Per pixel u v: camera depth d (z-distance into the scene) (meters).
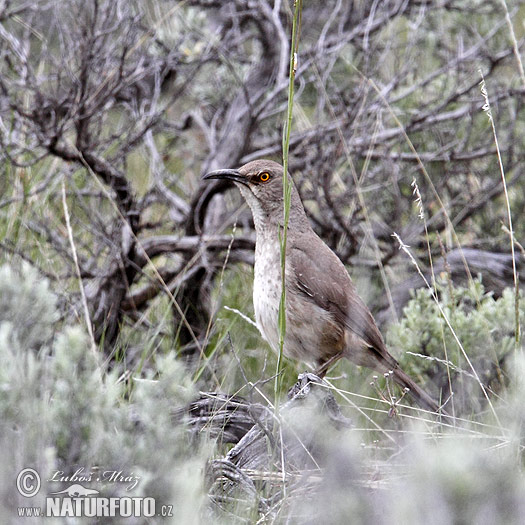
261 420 7.36
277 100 13.80
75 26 12.03
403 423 8.49
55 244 11.23
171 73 13.53
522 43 13.13
